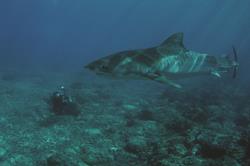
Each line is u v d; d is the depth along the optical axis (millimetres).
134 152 7906
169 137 8094
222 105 14477
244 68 34031
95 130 9875
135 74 6121
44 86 19312
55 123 10484
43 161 7660
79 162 7016
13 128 9992
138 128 9742
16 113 11758
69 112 11555
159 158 6316
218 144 6750
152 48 7098
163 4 136625
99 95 15539
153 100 15680
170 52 7355
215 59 9227
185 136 7703
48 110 12328
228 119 12484
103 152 7836
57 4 187750
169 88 16719
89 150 8031
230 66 9797
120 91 18219
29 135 9367
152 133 9320
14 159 7777
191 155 6309
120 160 7457
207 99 15422
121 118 11422
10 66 34844
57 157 7027
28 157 7910
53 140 9000
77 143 8766
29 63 41688
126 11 195500
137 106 13883
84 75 28344
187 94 15617
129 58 6211
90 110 12445
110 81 24312
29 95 15117
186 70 8062
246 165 6148
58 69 34969
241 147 6746
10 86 17750
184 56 7844
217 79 24906
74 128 9992
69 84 21312
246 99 17297
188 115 10680
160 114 11109
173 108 12047
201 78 26844
